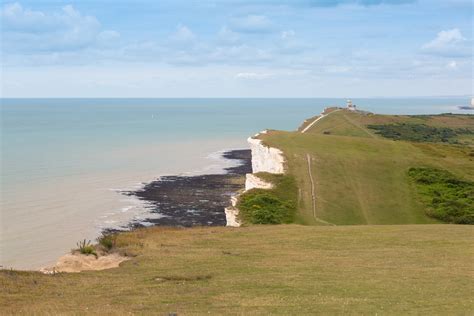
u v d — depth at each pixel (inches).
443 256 1112.2
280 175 2635.3
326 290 845.8
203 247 1219.9
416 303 765.3
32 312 712.4
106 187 3762.3
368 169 2738.7
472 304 759.1
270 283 892.6
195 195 3516.2
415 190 2504.9
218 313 707.4
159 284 893.2
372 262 1060.5
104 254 1157.7
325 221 2174.0
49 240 2407.7
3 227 2630.4
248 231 1446.9
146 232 1419.8
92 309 728.3
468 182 2605.8
